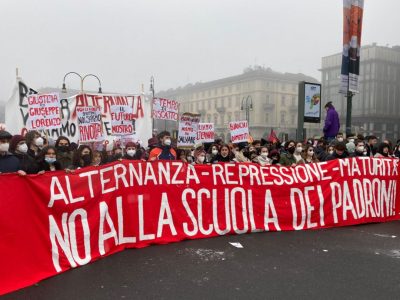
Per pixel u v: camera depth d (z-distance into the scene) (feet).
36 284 14.39
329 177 24.22
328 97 250.16
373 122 225.35
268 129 286.87
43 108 23.99
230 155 29.68
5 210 14.14
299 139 45.37
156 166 19.79
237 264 16.78
